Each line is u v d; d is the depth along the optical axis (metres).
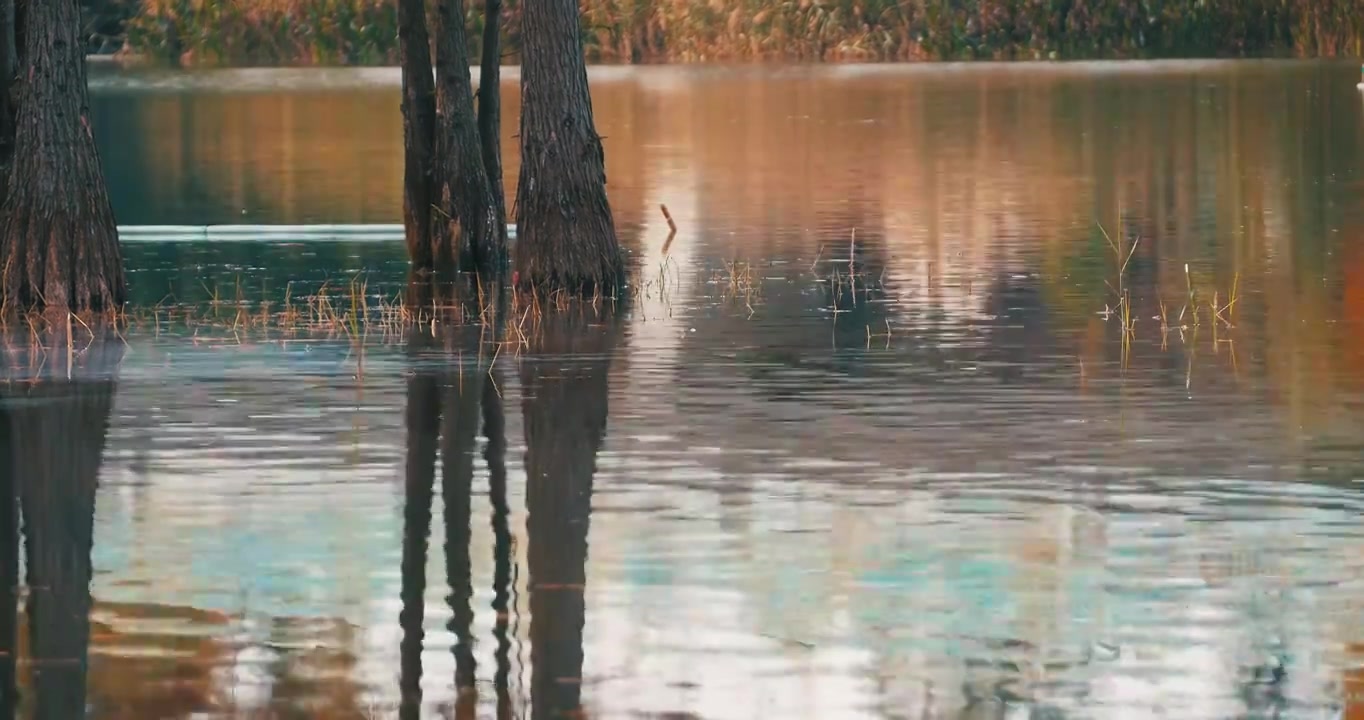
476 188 22.41
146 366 15.73
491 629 8.98
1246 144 40.09
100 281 18.98
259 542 10.38
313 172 37.16
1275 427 13.02
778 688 8.28
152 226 27.91
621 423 13.34
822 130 46.12
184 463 12.20
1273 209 28.11
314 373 15.40
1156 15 72.69
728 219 28.38
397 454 12.42
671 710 8.06
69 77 18.91
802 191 32.53
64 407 14.00
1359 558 9.91
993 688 8.25
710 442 12.70
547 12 19.78
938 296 19.78
